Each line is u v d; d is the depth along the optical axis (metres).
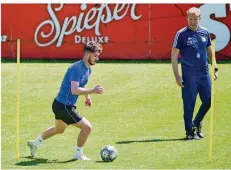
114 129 50.34
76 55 81.38
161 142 45.84
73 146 44.78
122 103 59.19
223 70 71.50
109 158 40.00
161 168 38.47
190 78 46.50
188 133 46.78
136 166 38.91
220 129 49.97
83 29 81.00
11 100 60.44
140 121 53.03
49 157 41.44
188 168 38.47
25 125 51.69
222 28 78.06
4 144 45.31
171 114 55.34
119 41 80.56
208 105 46.81
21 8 81.62
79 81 39.56
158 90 63.62
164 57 79.88
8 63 78.31
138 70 72.81
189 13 46.00
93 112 56.22
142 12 80.06
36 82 67.50
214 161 40.09
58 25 81.38
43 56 81.62
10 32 81.88
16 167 38.62
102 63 77.94
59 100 40.03
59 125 40.81
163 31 79.81
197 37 46.31
